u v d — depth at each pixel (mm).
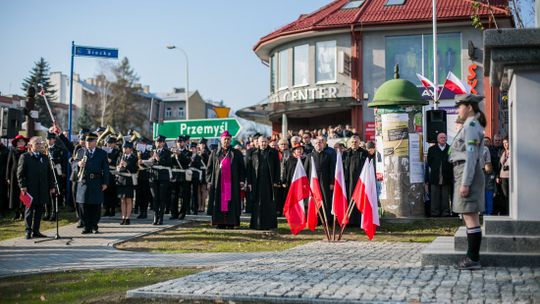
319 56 32500
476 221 8227
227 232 15047
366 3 32656
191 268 9625
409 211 15852
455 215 15953
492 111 29266
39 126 20531
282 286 7184
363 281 7465
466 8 29812
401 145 15898
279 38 33312
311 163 14570
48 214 17422
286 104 31906
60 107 84562
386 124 16047
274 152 15781
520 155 8812
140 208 18266
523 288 6855
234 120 20016
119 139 19969
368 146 16922
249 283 7445
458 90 24250
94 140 15023
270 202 15555
